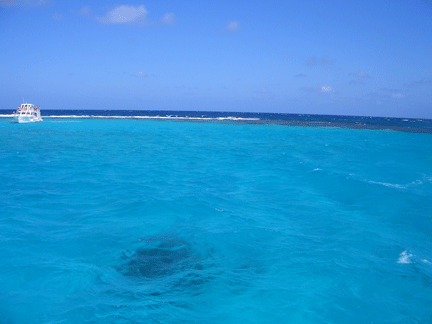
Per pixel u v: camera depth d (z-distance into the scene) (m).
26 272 6.69
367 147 29.92
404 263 7.42
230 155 23.55
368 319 5.45
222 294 6.09
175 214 10.52
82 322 5.20
